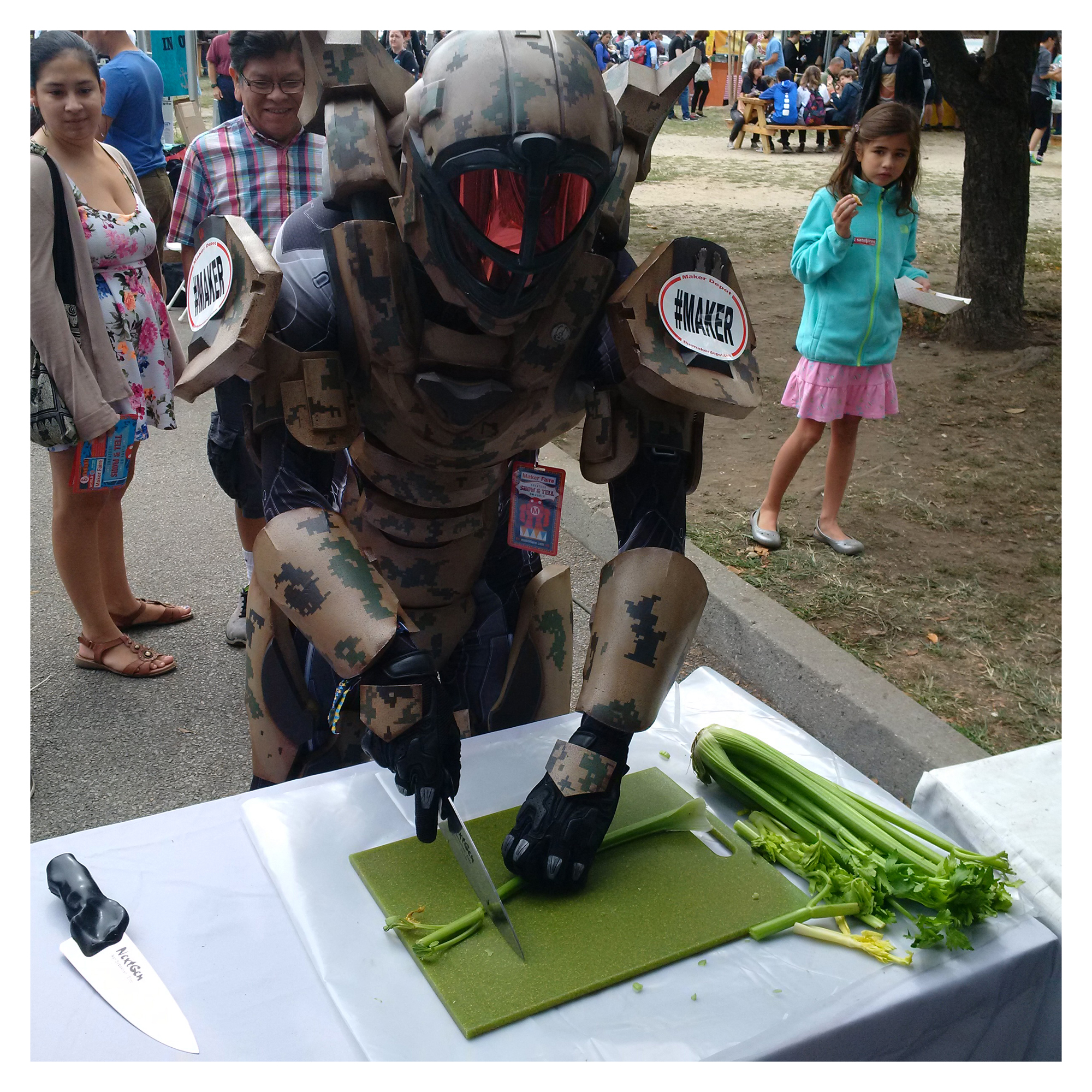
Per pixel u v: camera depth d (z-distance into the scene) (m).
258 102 2.79
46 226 2.49
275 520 1.38
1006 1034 1.32
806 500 4.30
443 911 1.30
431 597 1.63
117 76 4.85
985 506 4.26
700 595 1.44
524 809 1.37
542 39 1.16
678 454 1.49
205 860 1.41
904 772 2.75
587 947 1.26
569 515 4.18
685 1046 1.12
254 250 1.29
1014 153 5.87
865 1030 1.18
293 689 1.67
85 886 1.28
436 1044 1.13
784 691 3.16
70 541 2.98
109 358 2.69
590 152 1.15
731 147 13.92
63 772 2.73
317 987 1.22
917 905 1.35
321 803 1.51
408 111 1.20
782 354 5.98
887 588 3.62
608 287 1.37
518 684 1.81
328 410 1.34
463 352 1.32
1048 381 5.62
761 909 1.33
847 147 3.32
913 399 5.39
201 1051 1.13
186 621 3.51
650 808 1.51
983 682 3.10
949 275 7.41
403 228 1.23
